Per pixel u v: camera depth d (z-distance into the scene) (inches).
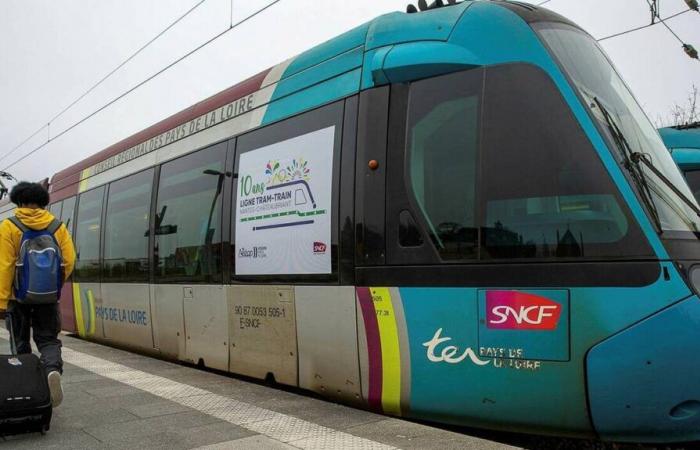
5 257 182.5
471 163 171.8
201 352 267.7
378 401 185.0
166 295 299.0
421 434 163.3
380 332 184.2
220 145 265.3
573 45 179.9
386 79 189.2
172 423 179.2
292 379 215.9
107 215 378.6
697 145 356.5
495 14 179.2
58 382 173.6
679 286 145.1
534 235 159.8
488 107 171.8
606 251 150.6
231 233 250.2
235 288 245.3
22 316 188.7
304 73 223.5
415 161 181.6
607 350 147.8
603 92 176.9
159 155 321.1
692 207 168.4
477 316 165.3
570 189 157.8
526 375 157.3
